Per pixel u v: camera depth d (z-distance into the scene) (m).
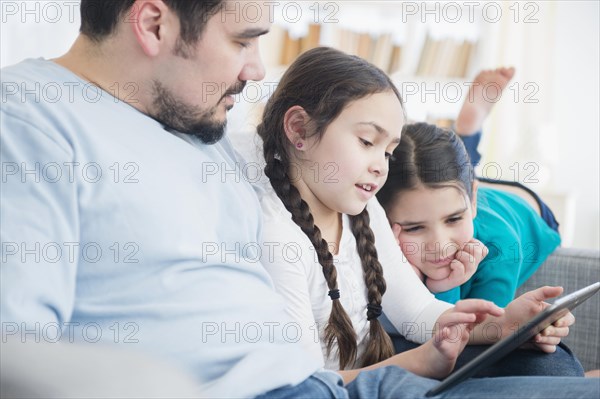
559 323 1.25
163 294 0.98
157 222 0.99
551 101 3.96
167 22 1.06
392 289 1.41
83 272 0.96
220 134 1.17
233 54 1.10
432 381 1.07
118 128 1.02
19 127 0.93
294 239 1.25
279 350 1.02
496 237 1.70
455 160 1.53
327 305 1.29
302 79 1.34
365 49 3.66
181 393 0.57
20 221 0.88
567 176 4.07
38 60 1.06
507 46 3.88
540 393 0.96
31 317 0.85
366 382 1.06
